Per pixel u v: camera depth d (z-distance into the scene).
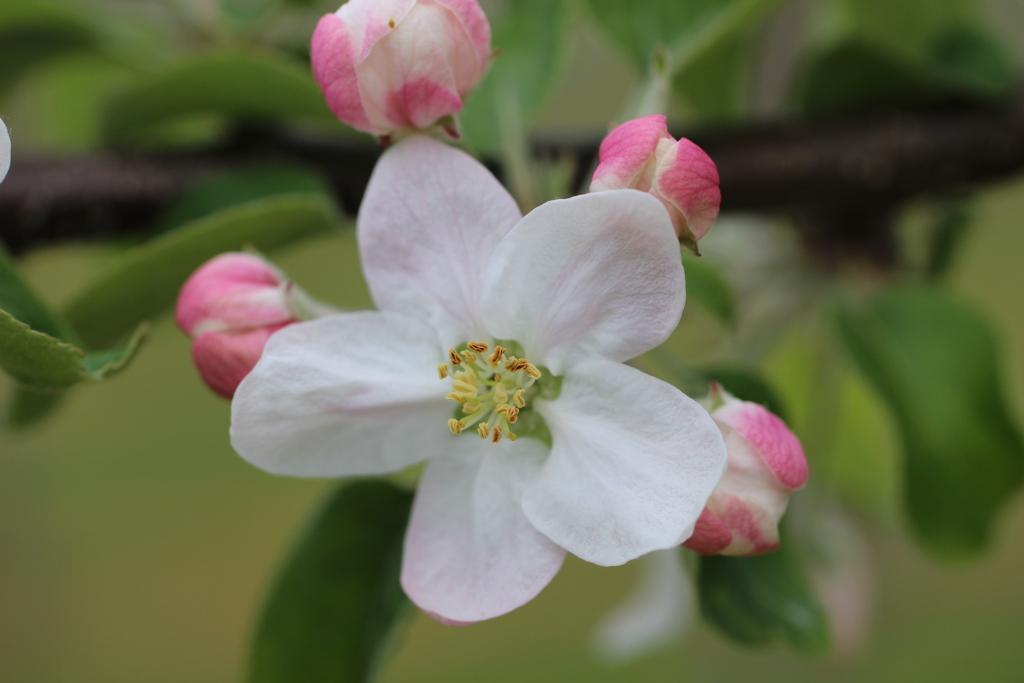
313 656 0.22
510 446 0.20
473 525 0.20
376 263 0.20
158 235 0.24
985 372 0.25
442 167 0.20
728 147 0.25
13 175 0.24
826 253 0.27
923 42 0.26
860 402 0.30
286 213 0.22
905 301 0.26
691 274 0.22
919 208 0.28
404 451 0.20
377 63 0.20
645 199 0.19
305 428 0.20
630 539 0.19
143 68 0.26
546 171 0.24
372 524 0.22
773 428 0.19
